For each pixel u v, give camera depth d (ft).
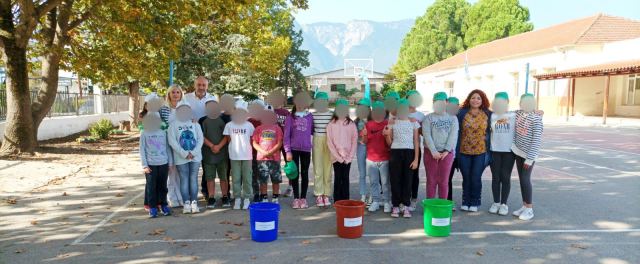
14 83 39.86
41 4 38.70
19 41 38.99
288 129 22.88
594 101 98.02
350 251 16.81
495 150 21.43
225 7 40.57
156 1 40.19
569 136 61.57
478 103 21.31
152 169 21.17
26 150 40.75
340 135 22.24
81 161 38.60
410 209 22.29
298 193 23.35
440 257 16.16
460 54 160.45
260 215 17.71
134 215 21.80
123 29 41.81
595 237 18.30
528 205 20.94
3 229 19.60
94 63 47.67
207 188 24.13
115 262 15.81
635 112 91.56
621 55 90.02
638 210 22.48
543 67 104.63
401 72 208.13
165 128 21.80
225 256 16.34
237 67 74.84
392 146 21.09
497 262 15.65
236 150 22.39
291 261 15.83
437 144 21.31
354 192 27.20
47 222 20.65
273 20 108.58
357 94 228.43
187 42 61.41
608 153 44.62
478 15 183.11
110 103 80.84
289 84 175.83
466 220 20.80
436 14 202.18
